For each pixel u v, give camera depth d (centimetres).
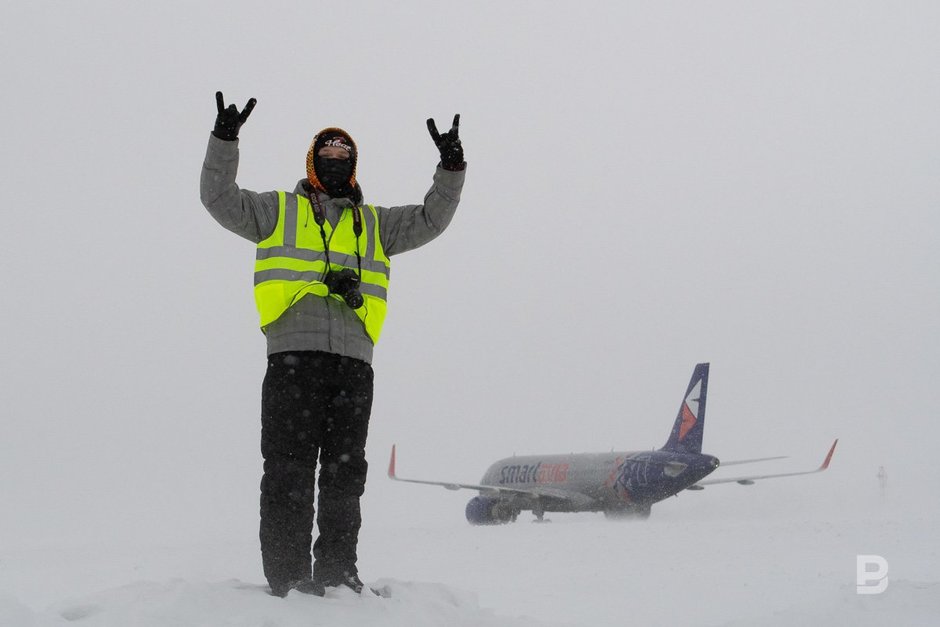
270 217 527
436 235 566
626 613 844
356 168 556
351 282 519
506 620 524
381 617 463
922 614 604
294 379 519
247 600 456
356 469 544
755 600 923
